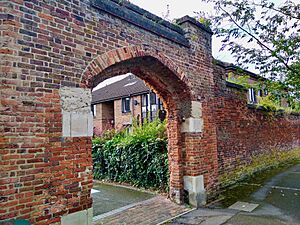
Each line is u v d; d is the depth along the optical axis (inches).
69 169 163.6
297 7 220.7
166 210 255.1
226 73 370.0
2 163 135.5
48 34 159.0
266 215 231.5
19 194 140.7
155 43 231.8
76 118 169.0
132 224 222.2
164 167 339.6
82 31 177.6
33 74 150.4
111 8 196.5
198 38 287.0
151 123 412.2
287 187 335.9
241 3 236.4
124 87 899.4
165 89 274.7
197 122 274.8
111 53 194.1
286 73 247.3
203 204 269.1
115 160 428.8
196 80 278.5
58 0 165.8
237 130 379.2
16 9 146.0
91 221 173.0
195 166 267.1
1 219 133.5
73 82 169.6
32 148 147.3
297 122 676.1
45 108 154.4
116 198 322.3
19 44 145.6
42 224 149.0
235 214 236.2
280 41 234.2
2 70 138.6
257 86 277.3
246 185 349.4
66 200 161.2
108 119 911.7
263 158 462.3
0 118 136.3
